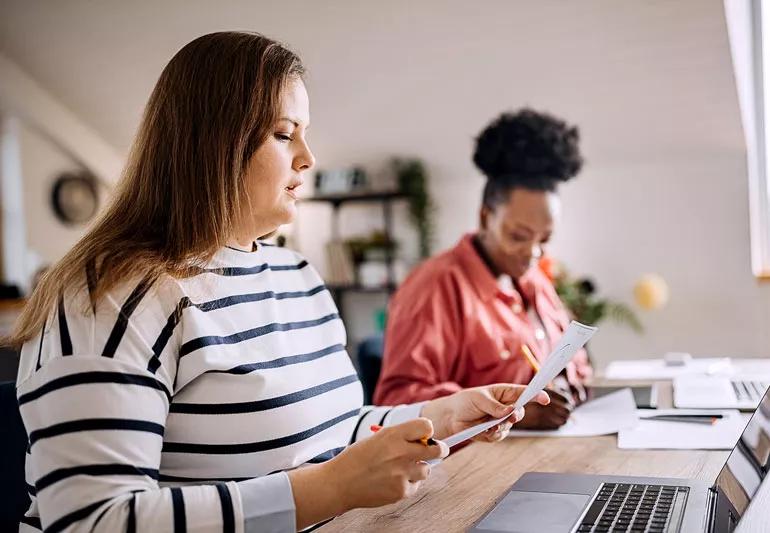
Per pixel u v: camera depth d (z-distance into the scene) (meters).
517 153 1.87
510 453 1.31
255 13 3.53
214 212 0.96
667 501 0.97
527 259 1.94
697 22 3.08
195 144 0.97
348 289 4.67
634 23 3.15
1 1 3.97
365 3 3.34
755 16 3.68
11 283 5.47
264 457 0.98
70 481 0.77
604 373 2.20
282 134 1.03
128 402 0.82
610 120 3.70
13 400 1.22
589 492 1.04
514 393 1.20
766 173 3.79
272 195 1.03
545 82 3.58
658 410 1.60
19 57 4.41
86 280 0.87
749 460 0.92
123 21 3.84
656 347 3.98
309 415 1.05
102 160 5.00
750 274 3.74
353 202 4.86
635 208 3.97
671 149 3.80
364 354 2.18
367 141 4.41
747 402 1.62
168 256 0.94
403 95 3.93
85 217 5.62
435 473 1.20
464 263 1.93
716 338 3.84
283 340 1.09
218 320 0.99
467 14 3.29
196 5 3.57
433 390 1.70
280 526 0.82
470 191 4.47
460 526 0.96
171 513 0.77
